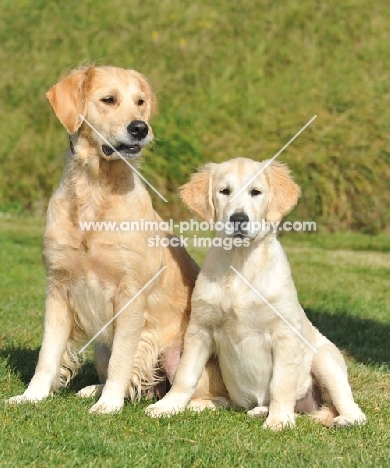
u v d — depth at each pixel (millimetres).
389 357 8445
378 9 23000
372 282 12477
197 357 6422
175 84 19797
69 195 6406
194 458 5164
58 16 22172
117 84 6621
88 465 4945
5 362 7273
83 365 7746
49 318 6570
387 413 6445
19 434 5426
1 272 12352
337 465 5086
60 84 6543
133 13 22094
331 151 18219
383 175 18172
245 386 6484
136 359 6570
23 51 21328
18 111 19875
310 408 6582
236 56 21031
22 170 18781
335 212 17859
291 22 22203
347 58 21172
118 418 5969
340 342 9008
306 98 19641
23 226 16891
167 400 6285
